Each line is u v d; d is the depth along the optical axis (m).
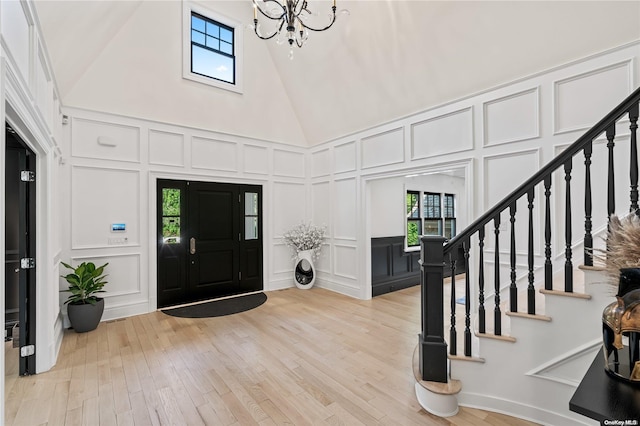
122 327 3.66
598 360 1.30
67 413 2.06
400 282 5.62
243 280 5.23
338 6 3.66
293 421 1.99
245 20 5.04
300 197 5.86
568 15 2.56
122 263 4.08
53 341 2.76
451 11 3.04
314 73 4.72
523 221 3.14
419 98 3.94
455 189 7.40
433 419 2.01
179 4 4.43
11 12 1.57
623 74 2.52
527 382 2.00
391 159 4.43
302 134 5.89
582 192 2.76
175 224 4.55
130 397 2.24
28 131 2.07
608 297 1.73
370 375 2.56
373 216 5.25
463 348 2.38
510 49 2.99
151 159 4.31
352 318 3.98
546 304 1.93
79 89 3.79
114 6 3.26
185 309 4.34
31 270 2.61
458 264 7.21
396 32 3.52
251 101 5.20
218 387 2.37
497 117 3.30
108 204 3.99
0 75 1.35
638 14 2.33
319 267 5.74
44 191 2.70
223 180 4.97
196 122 4.70
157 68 4.30
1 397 1.28
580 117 2.75
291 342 3.22
